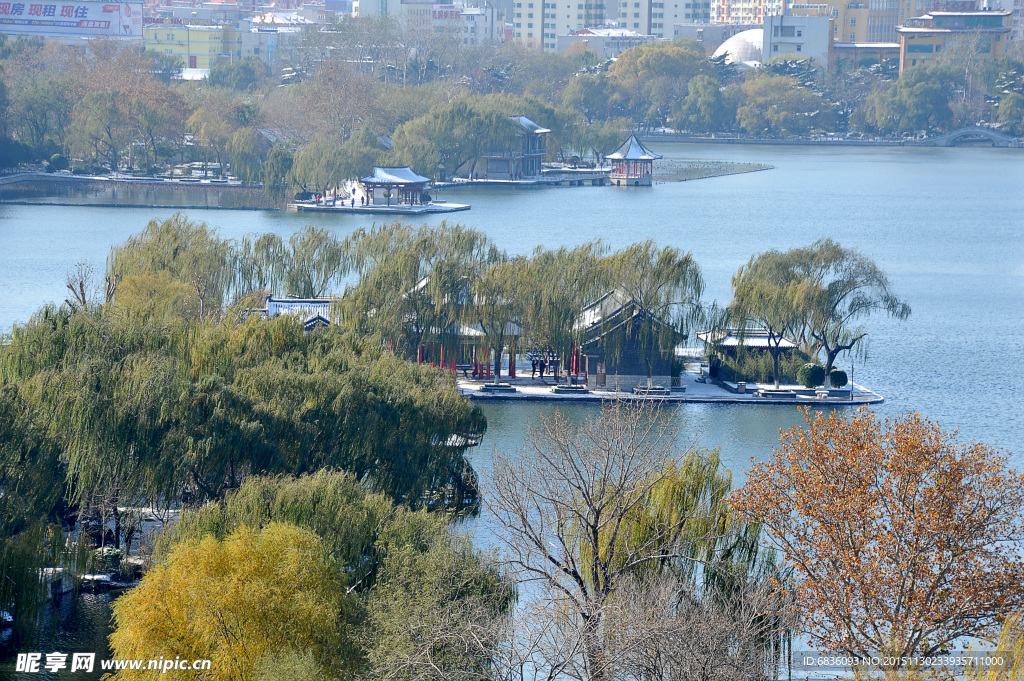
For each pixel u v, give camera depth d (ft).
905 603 523.29
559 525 577.84
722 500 611.47
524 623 557.74
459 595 594.65
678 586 569.64
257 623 573.33
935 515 526.57
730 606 534.78
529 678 599.57
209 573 587.27
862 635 527.81
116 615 607.37
